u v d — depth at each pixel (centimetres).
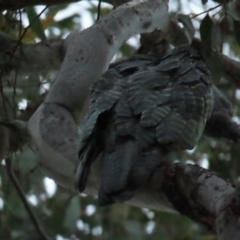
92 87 787
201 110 757
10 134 1037
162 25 996
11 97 1155
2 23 1144
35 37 1197
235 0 1025
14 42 1077
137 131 709
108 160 693
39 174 1450
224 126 938
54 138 816
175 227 1505
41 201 1526
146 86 754
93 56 877
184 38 1009
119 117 722
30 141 959
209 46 975
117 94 749
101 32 891
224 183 695
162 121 718
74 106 857
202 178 705
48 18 1234
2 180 1395
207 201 692
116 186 669
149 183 724
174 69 789
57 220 1464
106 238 1515
